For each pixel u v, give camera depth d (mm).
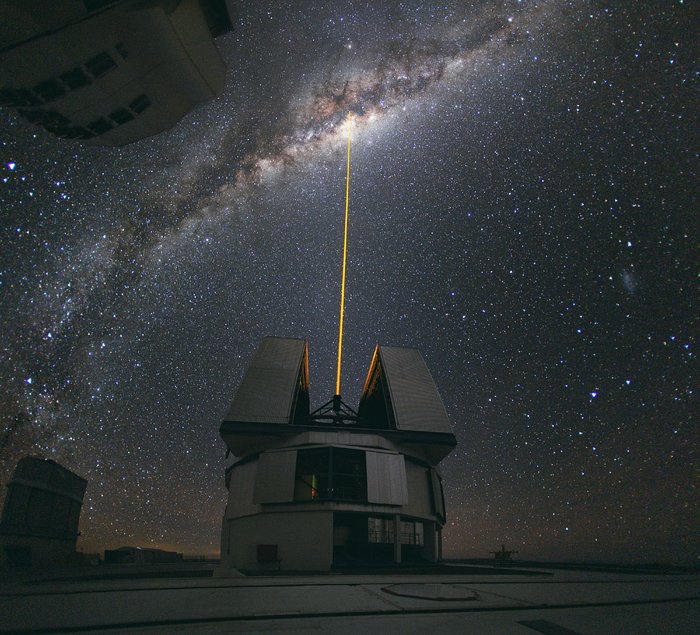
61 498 35594
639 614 7617
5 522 30031
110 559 39562
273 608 7723
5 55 9906
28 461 32156
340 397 42188
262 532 28438
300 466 32719
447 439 33438
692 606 8562
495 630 6129
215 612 7230
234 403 33844
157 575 22688
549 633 5992
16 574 22234
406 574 20094
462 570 23234
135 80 11359
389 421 35938
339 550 30844
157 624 6395
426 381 39125
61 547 35344
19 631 5926
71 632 6027
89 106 11641
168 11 10258
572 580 14500
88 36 10039
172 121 13086
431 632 5969
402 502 29281
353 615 7152
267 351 39438
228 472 36812
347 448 30609
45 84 10703
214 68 12281
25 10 9289
